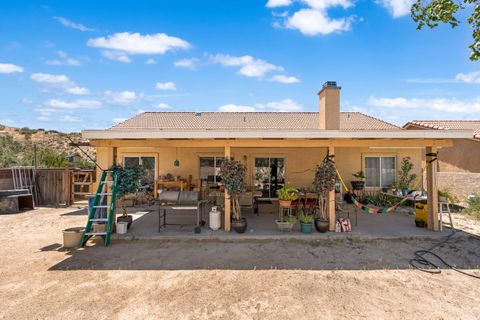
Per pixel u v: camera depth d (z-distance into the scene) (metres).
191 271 5.37
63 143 37.69
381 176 13.98
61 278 5.05
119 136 7.09
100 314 3.90
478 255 6.23
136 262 5.83
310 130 7.23
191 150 13.79
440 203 8.00
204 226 8.64
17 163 19.08
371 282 4.90
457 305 4.13
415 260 5.93
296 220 8.29
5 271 5.36
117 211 11.27
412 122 16.84
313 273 5.28
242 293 4.50
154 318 3.81
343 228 7.90
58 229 8.58
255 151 13.84
